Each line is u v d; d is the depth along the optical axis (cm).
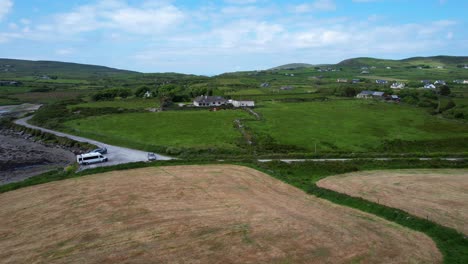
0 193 4916
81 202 4350
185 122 10675
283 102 15188
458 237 3266
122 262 2852
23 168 7156
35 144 9469
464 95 16925
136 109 13412
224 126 10012
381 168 6284
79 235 3394
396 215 3816
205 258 2895
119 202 4319
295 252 2988
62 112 12950
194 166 6175
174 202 4309
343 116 11750
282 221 3669
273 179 5406
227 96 16838
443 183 5269
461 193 4772
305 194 4734
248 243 3155
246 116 11656
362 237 3291
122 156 7331
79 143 8731
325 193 4638
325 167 6178
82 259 2917
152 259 2891
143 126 10212
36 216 3944
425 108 13850
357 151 7750
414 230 3488
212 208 4094
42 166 7288
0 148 8975
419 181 5378
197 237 3284
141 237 3309
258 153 7344
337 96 17638
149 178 5409
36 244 3241
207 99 14725
